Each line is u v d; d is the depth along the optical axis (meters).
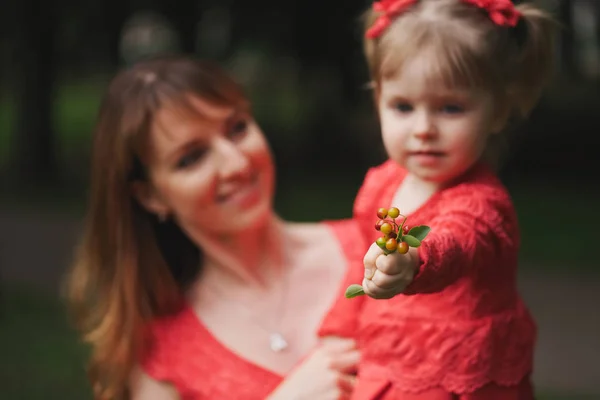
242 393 1.90
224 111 1.93
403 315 1.52
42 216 10.77
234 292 2.06
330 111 14.67
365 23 1.67
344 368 1.81
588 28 15.62
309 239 2.21
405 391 1.49
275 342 1.98
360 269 2.01
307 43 14.36
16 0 12.65
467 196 1.46
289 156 13.63
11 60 14.10
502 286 1.52
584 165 12.43
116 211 1.98
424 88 1.42
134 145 1.92
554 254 8.35
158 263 2.02
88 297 2.09
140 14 15.62
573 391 5.24
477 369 1.48
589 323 6.52
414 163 1.47
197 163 1.92
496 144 1.61
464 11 1.46
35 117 12.84
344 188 11.78
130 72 1.99
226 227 1.96
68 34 14.62
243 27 14.44
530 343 1.60
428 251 1.22
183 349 1.97
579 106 15.50
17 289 7.45
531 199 10.80
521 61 1.52
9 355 5.74
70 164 14.04
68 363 5.66
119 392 1.99
